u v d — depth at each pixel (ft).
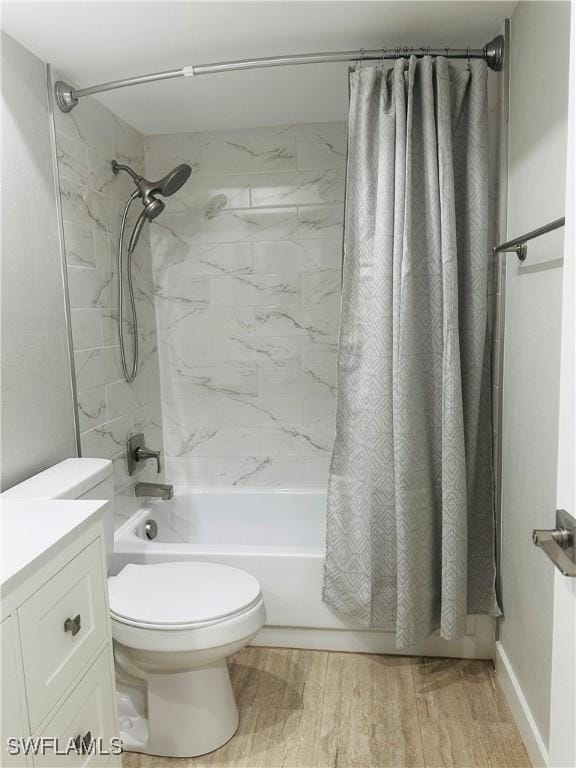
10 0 5.09
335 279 9.04
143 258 9.08
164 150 9.14
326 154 8.81
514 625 6.09
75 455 6.81
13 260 5.66
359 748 5.68
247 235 9.16
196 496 9.59
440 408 6.39
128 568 6.41
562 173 4.51
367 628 7.14
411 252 6.03
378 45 6.27
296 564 7.09
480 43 6.32
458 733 5.85
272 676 6.84
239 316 9.36
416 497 6.24
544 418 5.04
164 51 6.21
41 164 6.19
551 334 4.83
